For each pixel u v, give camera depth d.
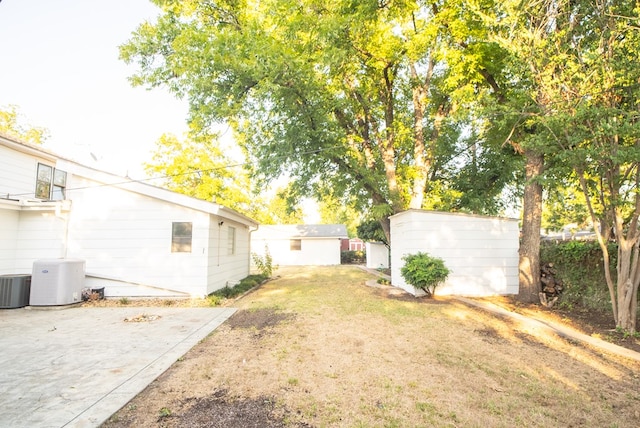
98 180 9.75
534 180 7.92
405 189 14.13
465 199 15.19
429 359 4.59
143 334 5.91
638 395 3.61
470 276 10.13
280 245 28.64
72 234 9.64
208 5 12.79
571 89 6.04
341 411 3.19
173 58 11.47
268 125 12.53
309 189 14.34
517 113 6.96
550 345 5.30
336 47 11.05
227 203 25.50
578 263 8.12
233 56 10.12
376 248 23.84
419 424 2.96
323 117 11.72
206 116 11.26
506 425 2.98
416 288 9.70
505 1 6.66
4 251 9.12
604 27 5.73
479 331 6.03
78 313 7.81
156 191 9.70
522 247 9.10
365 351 4.92
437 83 13.39
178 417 3.05
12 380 3.83
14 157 11.11
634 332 5.66
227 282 11.83
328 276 17.02
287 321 6.80
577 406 3.35
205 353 4.90
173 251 9.77
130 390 3.56
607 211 6.26
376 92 13.95
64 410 3.12
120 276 9.60
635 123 5.17
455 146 15.77
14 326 6.51
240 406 3.27
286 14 11.45
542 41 6.29
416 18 12.42
